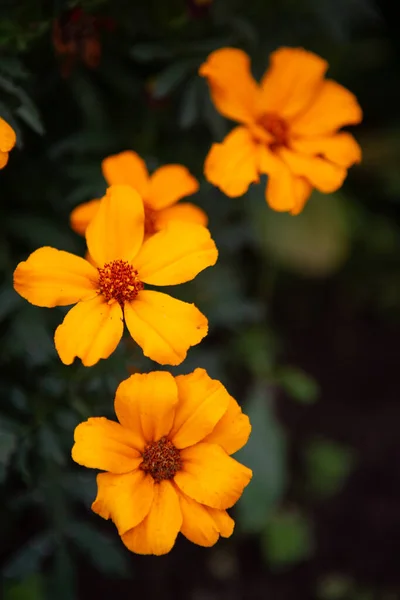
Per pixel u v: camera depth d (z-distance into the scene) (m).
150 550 0.35
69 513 0.45
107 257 0.37
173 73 0.43
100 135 0.44
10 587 0.45
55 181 0.45
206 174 0.40
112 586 0.50
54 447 0.39
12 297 0.41
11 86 0.39
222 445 0.36
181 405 0.36
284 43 0.47
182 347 0.36
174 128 0.47
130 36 0.44
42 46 0.42
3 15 0.41
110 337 0.36
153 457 0.36
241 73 0.41
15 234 0.44
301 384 0.49
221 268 0.49
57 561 0.44
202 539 0.35
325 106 0.41
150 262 0.37
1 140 0.37
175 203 0.41
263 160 0.40
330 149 0.41
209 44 0.43
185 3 0.43
